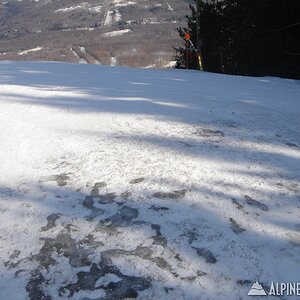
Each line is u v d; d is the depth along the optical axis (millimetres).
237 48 16391
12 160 3008
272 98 5887
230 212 2434
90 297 1818
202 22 19453
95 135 3484
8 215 2379
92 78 7008
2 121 3773
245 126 3986
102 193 2592
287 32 14148
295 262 2045
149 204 2479
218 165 3010
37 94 4949
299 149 3430
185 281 1909
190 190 2641
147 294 1834
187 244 2145
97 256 2055
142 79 7297
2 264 2006
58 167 2910
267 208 2494
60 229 2258
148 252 2084
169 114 4234
